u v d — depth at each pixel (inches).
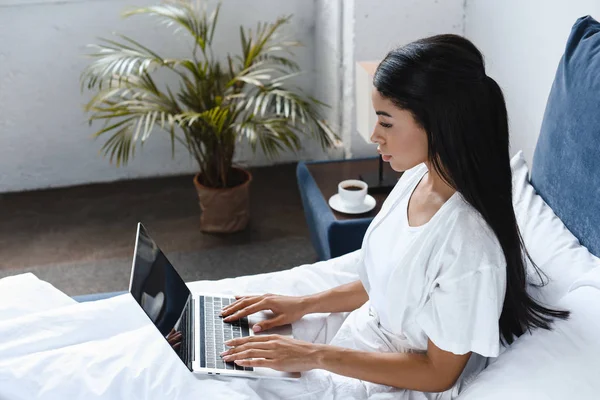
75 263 114.3
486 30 104.4
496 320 52.6
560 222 66.2
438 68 50.1
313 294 68.4
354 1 109.3
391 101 52.2
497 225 52.4
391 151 54.6
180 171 142.6
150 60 111.2
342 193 95.9
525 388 49.9
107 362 56.6
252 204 130.5
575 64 67.6
